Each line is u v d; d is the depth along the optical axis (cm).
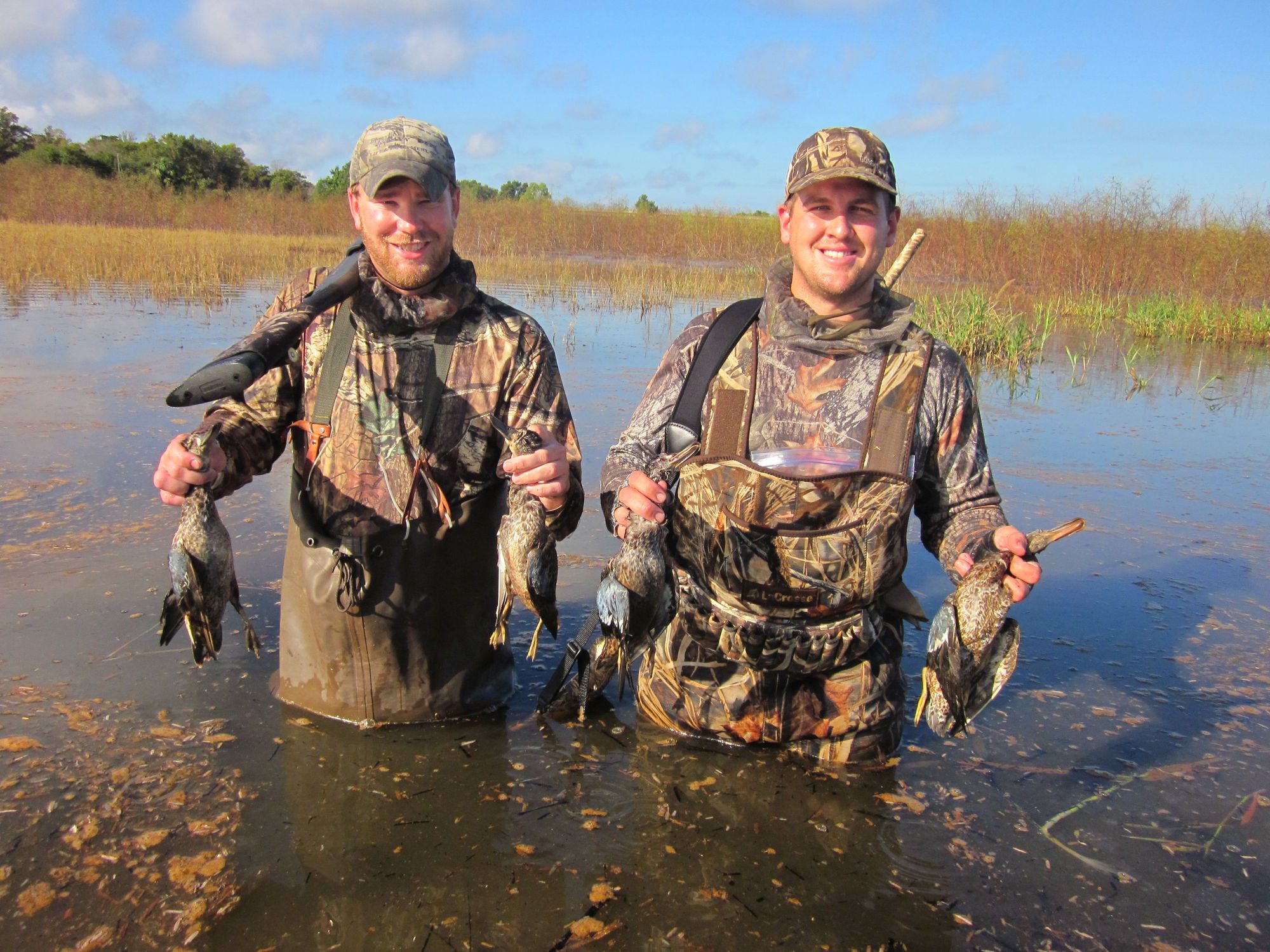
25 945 123
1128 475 352
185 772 161
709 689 175
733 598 167
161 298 755
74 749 165
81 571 235
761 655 168
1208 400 501
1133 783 169
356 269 168
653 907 137
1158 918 137
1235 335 753
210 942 126
